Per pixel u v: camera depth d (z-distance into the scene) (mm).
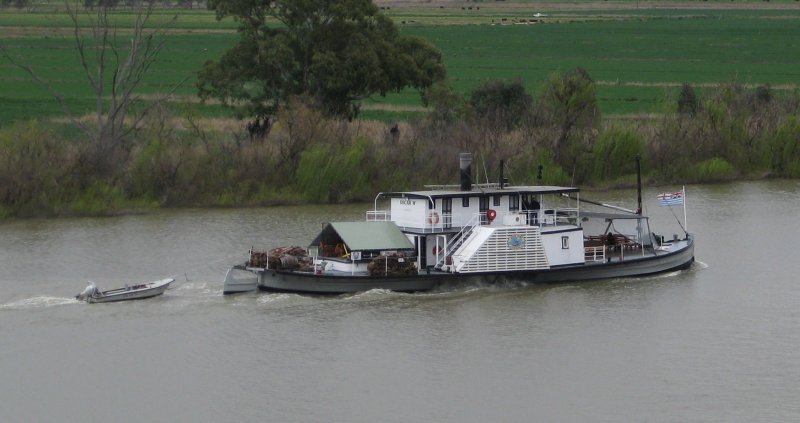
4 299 97312
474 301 95438
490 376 80438
